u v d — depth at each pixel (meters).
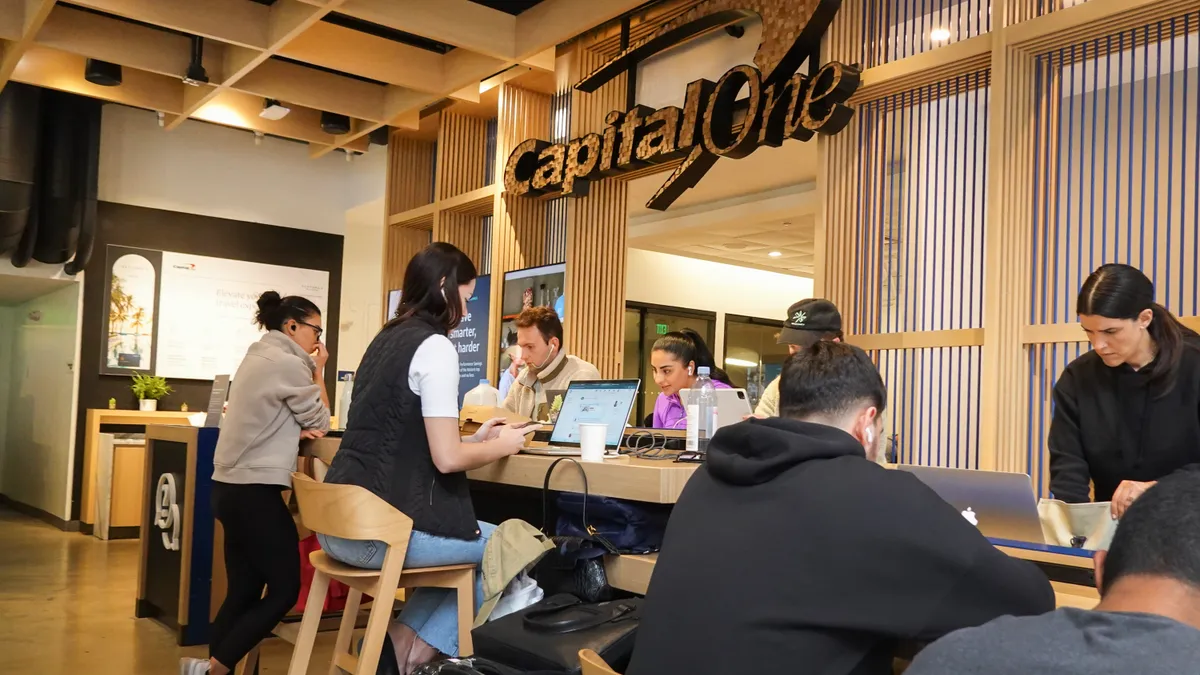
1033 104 4.13
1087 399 2.98
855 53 4.84
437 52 7.31
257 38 6.44
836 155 4.85
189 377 9.34
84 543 8.16
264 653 4.57
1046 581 1.50
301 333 4.15
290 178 9.95
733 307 12.44
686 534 1.63
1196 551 0.96
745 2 5.24
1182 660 0.90
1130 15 3.70
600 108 6.51
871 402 1.75
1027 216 4.08
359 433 2.76
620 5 5.72
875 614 1.41
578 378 4.87
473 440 3.05
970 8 4.40
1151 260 3.74
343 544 2.74
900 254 4.61
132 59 7.04
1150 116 3.78
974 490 2.42
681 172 5.53
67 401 8.99
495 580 2.63
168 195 9.27
